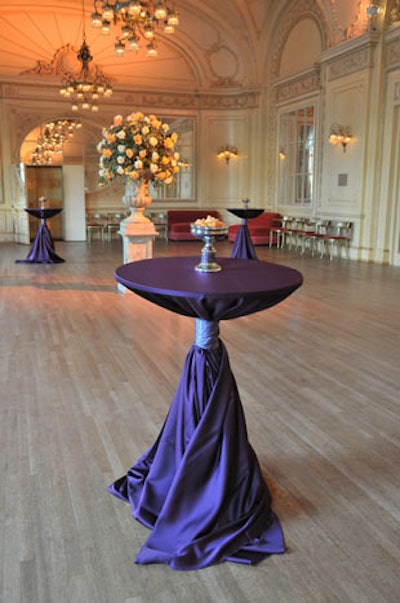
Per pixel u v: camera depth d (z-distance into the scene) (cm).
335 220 1076
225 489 201
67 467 255
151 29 764
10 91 1271
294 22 1195
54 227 1466
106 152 596
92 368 397
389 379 379
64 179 1345
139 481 233
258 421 307
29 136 1333
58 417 311
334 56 1016
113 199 1407
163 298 191
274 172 1344
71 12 1242
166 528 201
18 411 319
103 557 193
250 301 187
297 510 222
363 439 287
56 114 1309
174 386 361
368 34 909
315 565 190
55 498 229
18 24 1230
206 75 1379
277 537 203
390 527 212
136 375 382
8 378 376
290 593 176
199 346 205
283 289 192
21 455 266
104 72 1313
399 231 942
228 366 208
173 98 1377
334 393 351
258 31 1291
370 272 873
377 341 476
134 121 592
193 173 1429
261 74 1333
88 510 221
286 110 1259
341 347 457
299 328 521
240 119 1395
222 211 1452
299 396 346
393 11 884
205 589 178
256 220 1321
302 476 249
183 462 200
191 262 254
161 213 1427
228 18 1294
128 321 542
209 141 1417
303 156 1198
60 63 1284
